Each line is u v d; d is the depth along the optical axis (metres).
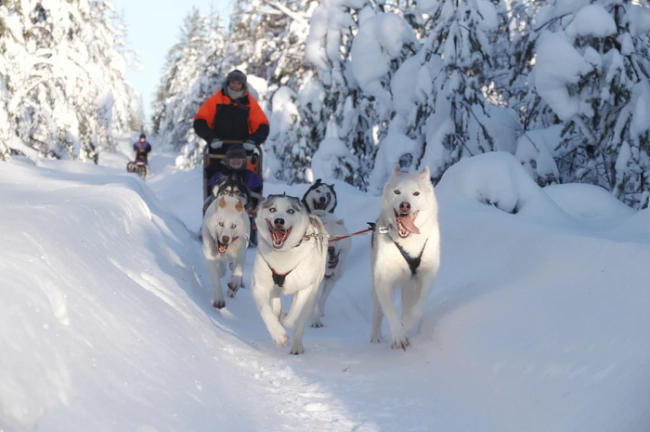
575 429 2.46
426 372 3.77
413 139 10.98
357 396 3.41
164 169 29.02
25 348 1.89
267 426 2.80
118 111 39.41
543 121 11.27
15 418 1.64
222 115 8.64
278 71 18.45
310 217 4.65
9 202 4.93
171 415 2.25
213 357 3.61
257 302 4.33
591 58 8.73
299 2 19.22
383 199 4.59
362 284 6.77
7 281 2.10
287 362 4.12
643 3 9.73
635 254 3.45
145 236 5.84
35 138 16.59
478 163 7.43
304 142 15.05
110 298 2.96
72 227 3.75
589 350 2.90
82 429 1.81
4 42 12.31
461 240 6.16
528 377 3.03
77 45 19.27
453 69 9.86
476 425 2.89
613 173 9.67
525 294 3.97
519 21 13.47
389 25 11.18
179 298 4.53
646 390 2.34
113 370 2.27
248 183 8.24
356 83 13.42
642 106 8.75
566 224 6.95
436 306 4.90
